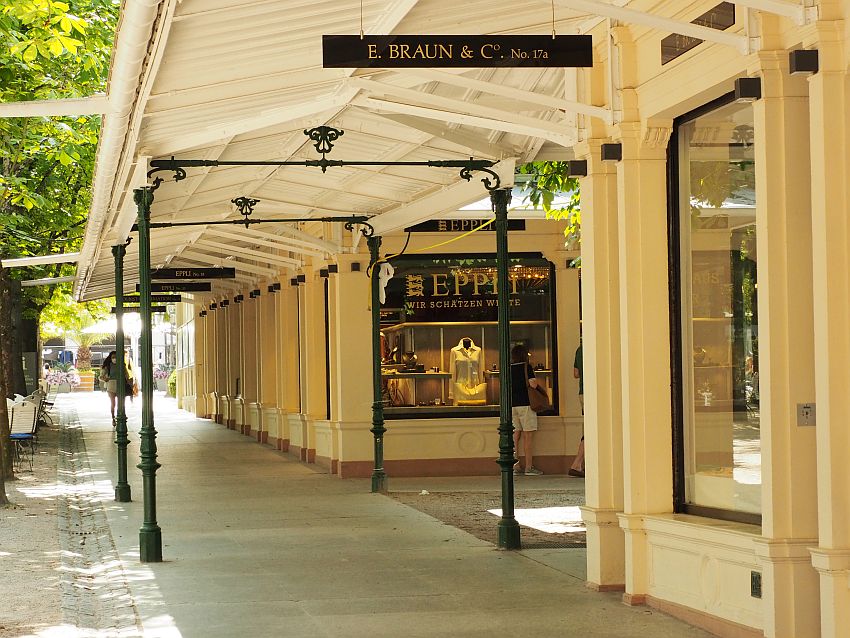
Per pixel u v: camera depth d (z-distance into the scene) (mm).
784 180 7133
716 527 8023
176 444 28594
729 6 7535
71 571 11125
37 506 16234
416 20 8562
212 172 13500
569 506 15719
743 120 8016
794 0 6699
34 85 18047
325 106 10039
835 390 6629
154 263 26000
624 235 9086
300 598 9672
